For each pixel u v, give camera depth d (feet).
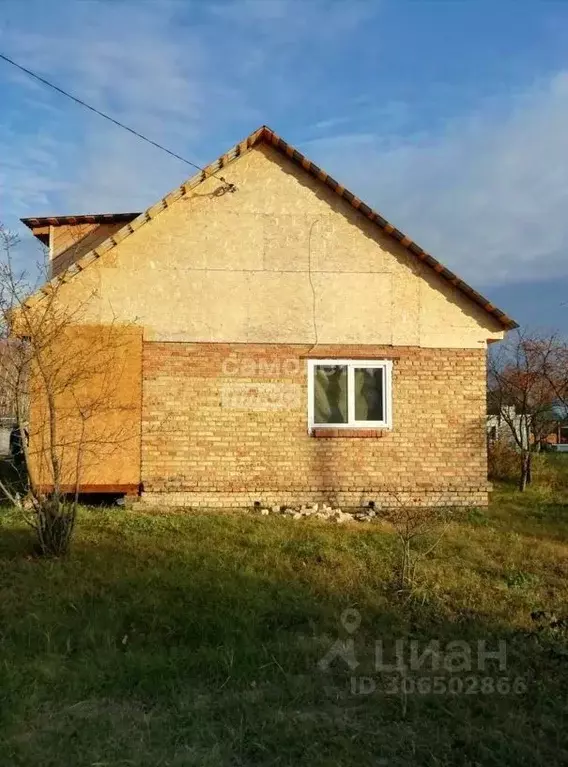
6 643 17.34
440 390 38.22
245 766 12.29
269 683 15.64
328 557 26.55
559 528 34.65
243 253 37.35
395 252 38.17
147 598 20.72
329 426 37.60
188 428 36.70
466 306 38.45
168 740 13.07
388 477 37.73
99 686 15.24
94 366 35.83
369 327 37.91
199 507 36.63
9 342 26.43
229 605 20.34
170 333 36.76
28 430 30.78
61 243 47.88
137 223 36.50
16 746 12.72
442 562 26.63
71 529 25.71
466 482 38.14
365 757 12.64
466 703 14.99
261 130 36.73
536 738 13.61
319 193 37.83
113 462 36.06
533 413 55.31
